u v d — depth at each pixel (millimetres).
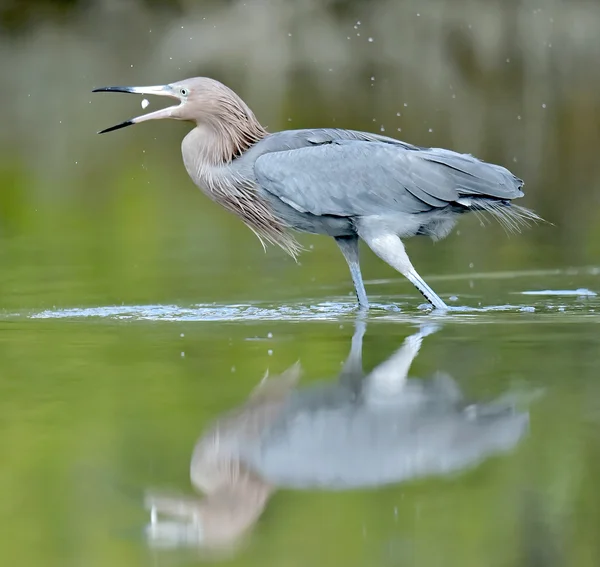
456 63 35125
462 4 36562
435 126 27391
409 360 9438
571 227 18891
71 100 32031
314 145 12758
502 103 30625
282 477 6785
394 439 7414
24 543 5918
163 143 28297
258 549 5844
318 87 32031
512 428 7531
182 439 7414
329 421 7785
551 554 5652
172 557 5754
